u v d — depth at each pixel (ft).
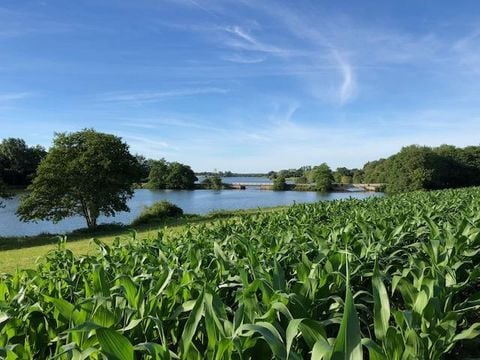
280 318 8.42
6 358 7.27
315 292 9.59
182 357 7.05
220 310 7.80
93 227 81.51
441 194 58.49
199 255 13.47
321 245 13.84
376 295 7.53
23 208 79.87
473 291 14.15
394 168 201.77
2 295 10.91
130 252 15.44
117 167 84.02
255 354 7.57
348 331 5.46
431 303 8.41
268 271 11.66
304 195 224.33
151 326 8.40
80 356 6.57
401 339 7.14
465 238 14.33
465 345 10.82
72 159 81.71
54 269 15.01
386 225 19.34
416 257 13.08
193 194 238.68
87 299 8.14
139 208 142.10
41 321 9.24
